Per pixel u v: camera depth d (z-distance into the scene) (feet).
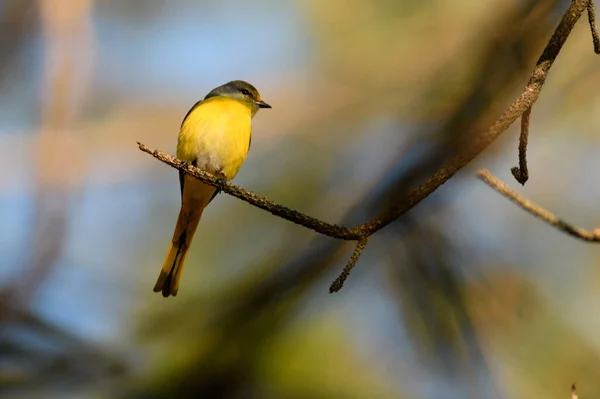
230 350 28.76
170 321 30.76
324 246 31.17
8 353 30.12
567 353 29.66
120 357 30.01
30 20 42.06
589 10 18.72
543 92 35.27
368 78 38.32
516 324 30.19
